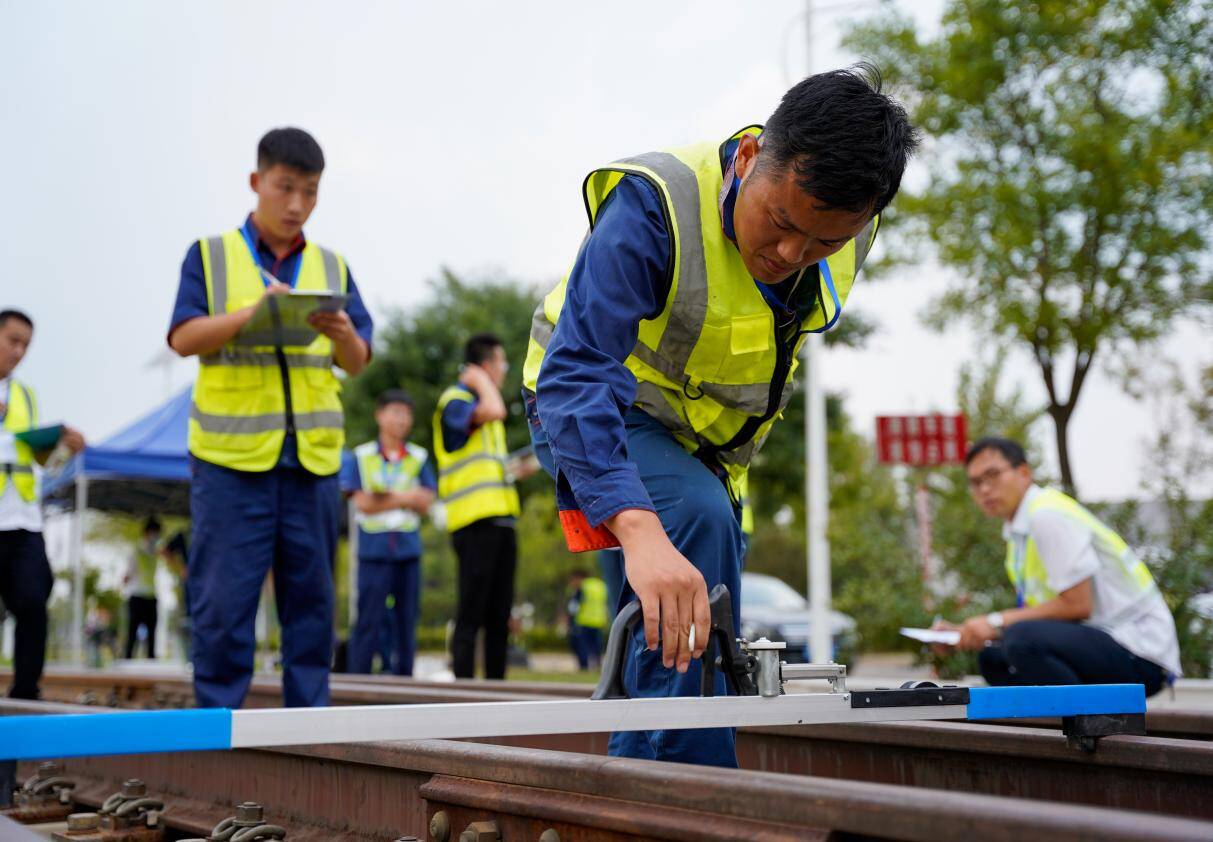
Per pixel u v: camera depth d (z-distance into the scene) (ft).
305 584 13.66
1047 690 7.22
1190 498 29.76
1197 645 28.50
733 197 7.36
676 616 6.14
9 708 12.23
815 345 45.60
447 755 6.90
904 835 4.31
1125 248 38.01
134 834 8.59
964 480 32.58
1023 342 39.34
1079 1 36.86
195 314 13.01
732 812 4.95
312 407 13.48
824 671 6.40
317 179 13.62
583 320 6.98
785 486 98.68
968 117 39.24
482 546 22.74
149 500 39.34
